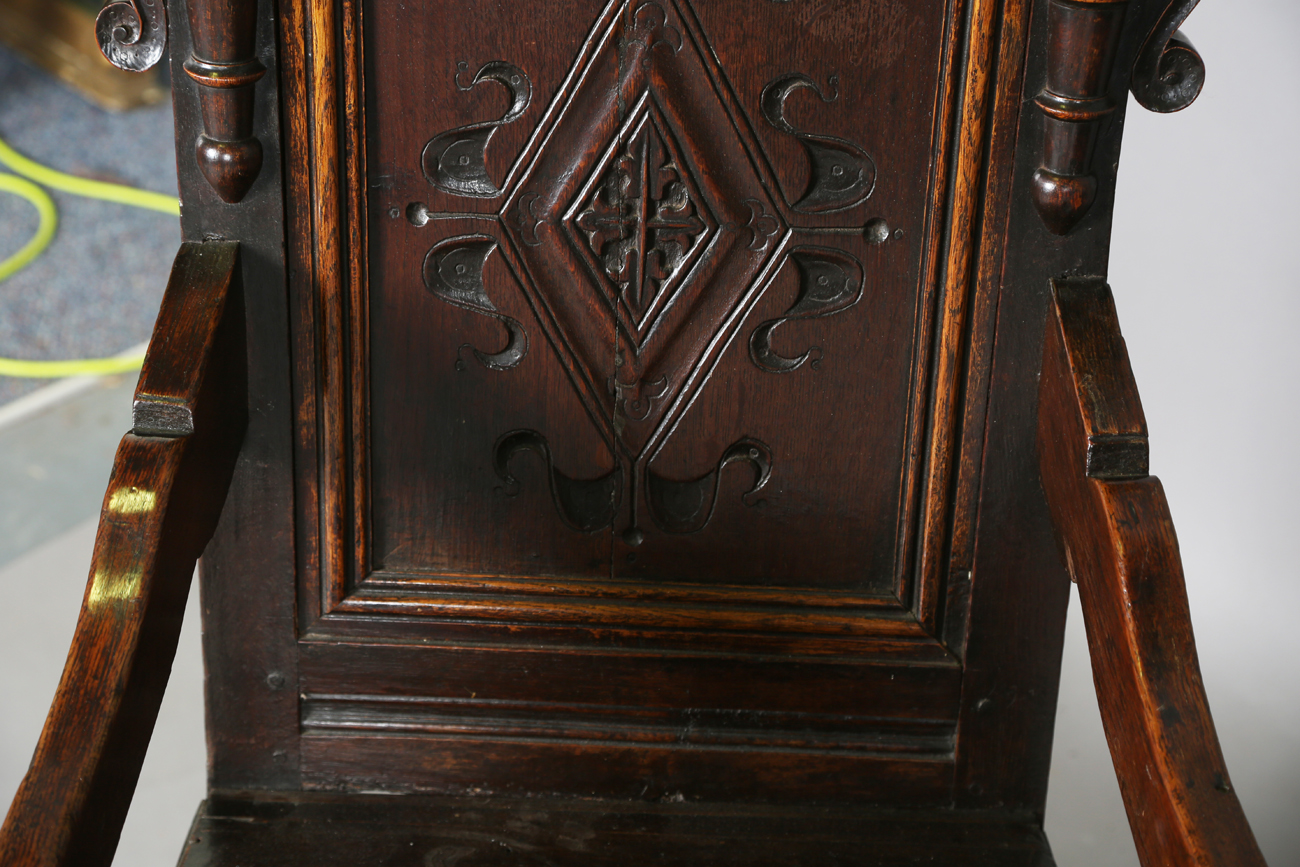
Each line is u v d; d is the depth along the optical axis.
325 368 0.90
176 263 0.86
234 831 0.94
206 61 0.81
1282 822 1.38
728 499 0.94
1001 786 0.98
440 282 0.90
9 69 3.31
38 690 1.73
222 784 0.98
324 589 0.95
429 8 0.84
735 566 0.96
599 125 0.86
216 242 0.87
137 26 0.81
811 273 0.90
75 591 1.92
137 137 3.13
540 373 0.92
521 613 0.95
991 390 0.90
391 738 0.97
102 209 2.89
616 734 0.97
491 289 0.90
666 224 0.88
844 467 0.93
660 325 0.90
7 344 2.47
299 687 0.96
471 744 0.97
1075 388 0.83
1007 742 0.97
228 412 0.87
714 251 0.89
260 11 0.82
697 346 0.91
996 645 0.95
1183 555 1.56
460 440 0.93
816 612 0.95
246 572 0.94
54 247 2.75
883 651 0.95
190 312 0.84
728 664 0.96
